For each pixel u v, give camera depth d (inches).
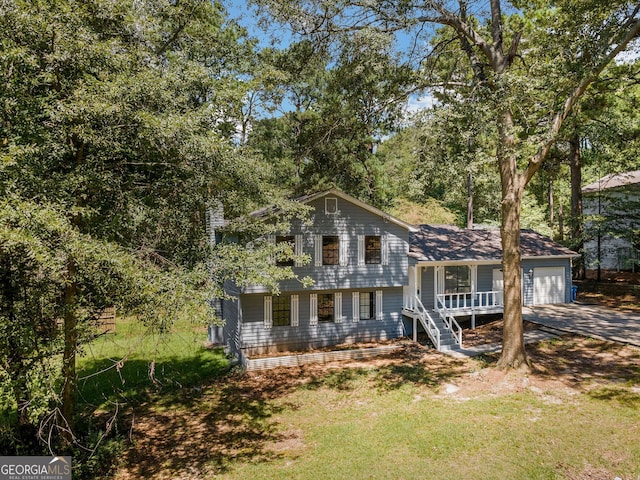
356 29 565.3
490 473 329.1
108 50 313.9
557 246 968.9
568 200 1585.9
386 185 1145.4
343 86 624.4
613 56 498.6
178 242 381.7
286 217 576.4
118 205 347.3
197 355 727.1
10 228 237.5
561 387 494.0
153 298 303.6
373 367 636.7
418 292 816.3
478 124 480.7
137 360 671.8
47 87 314.2
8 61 281.1
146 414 492.4
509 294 560.1
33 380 296.2
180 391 563.2
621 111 835.4
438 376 572.4
